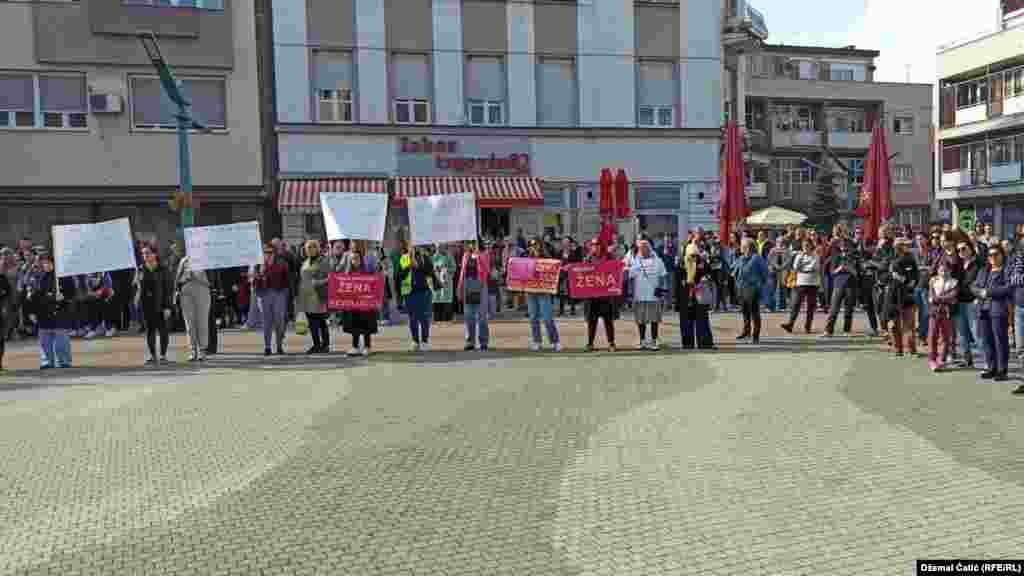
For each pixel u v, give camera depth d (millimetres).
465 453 7426
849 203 56656
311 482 6605
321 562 4922
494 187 27797
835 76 63719
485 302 14766
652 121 29969
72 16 25422
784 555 4910
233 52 26641
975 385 10547
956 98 45094
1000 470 6594
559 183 28984
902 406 9211
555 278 14430
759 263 15219
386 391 10672
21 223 25609
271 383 11531
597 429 8273
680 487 6297
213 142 26594
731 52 36188
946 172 45812
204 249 14297
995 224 43062
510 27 28594
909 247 13234
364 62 27547
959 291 11648
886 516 5562
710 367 12320
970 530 5266
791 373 11617
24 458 7605
